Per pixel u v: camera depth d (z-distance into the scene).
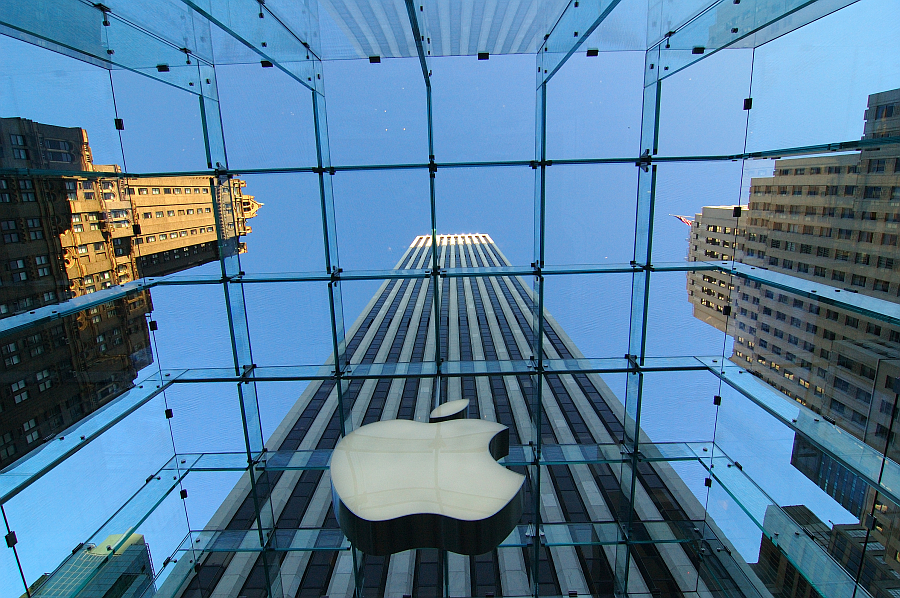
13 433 4.46
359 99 6.09
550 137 6.04
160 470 6.27
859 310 4.55
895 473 4.06
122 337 5.76
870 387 4.39
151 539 5.94
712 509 6.29
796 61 5.31
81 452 5.14
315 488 8.05
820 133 5.13
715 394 6.21
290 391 6.59
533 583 6.56
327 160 6.18
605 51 5.81
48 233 4.99
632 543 6.57
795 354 5.14
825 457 4.75
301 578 7.20
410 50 5.92
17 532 4.39
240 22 4.41
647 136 5.93
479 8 5.10
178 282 6.12
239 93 5.99
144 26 4.98
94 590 5.12
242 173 6.03
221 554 6.77
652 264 6.06
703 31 5.15
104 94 5.50
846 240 4.97
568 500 6.92
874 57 4.73
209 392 6.36
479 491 3.73
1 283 4.55
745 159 5.73
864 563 4.27
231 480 6.78
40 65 4.89
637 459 6.43
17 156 4.71
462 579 6.94
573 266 6.24
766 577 5.42
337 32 5.75
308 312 6.30
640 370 6.26
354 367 6.70
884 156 4.77
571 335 6.38
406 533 3.50
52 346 4.93
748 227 5.83
